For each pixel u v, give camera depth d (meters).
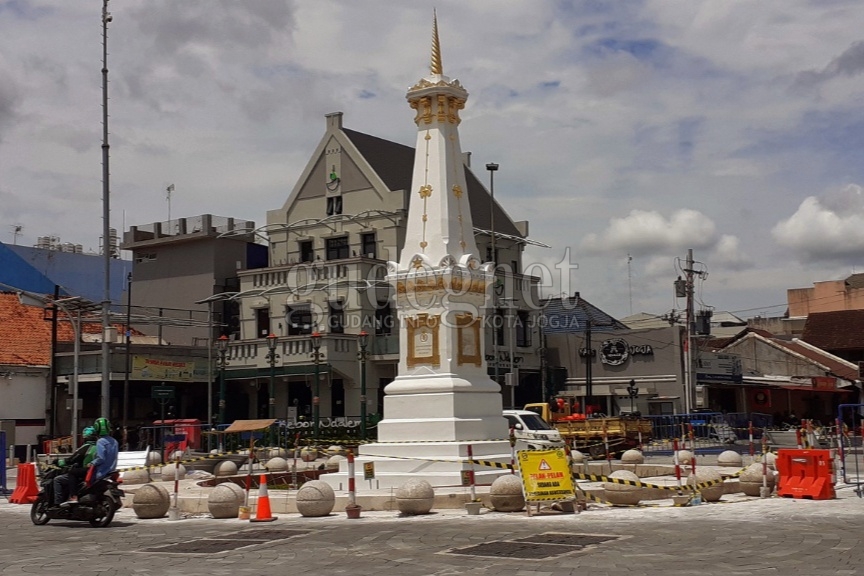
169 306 59.00
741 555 13.02
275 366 51.09
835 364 66.56
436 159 24.00
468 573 12.08
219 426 41.88
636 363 60.34
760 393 64.94
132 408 50.69
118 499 18.61
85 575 12.58
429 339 23.34
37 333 50.62
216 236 57.31
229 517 19.61
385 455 22.70
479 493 20.02
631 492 19.77
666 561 12.62
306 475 27.06
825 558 12.66
